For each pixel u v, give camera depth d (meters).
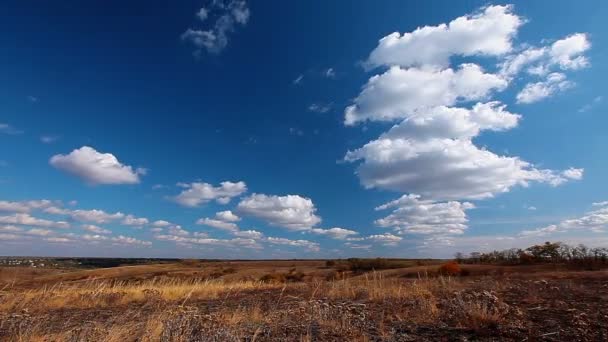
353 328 6.96
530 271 25.14
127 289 16.34
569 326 6.48
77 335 6.82
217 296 14.68
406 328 7.02
